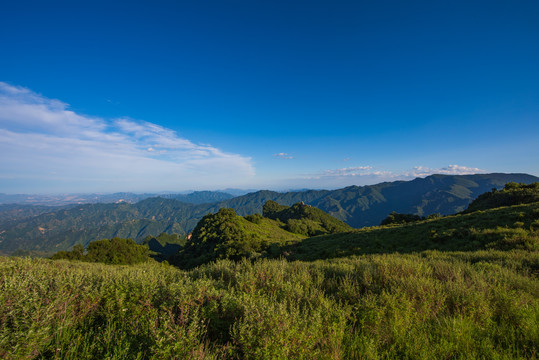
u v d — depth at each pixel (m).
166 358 2.59
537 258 8.62
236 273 6.29
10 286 3.59
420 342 3.24
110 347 2.99
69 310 3.67
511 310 4.18
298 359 2.78
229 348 2.96
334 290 5.81
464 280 5.88
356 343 3.30
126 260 49.31
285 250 32.78
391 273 6.41
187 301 3.84
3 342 2.54
